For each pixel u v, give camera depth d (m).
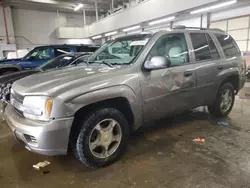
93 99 1.95
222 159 2.30
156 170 2.12
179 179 1.96
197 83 2.92
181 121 3.56
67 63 4.97
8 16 14.91
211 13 11.76
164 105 2.58
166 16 9.48
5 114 2.30
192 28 3.09
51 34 17.52
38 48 7.30
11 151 2.61
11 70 6.25
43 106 1.79
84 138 1.99
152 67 2.30
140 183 1.92
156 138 2.89
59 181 1.99
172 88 2.61
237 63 3.59
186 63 2.79
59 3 14.82
